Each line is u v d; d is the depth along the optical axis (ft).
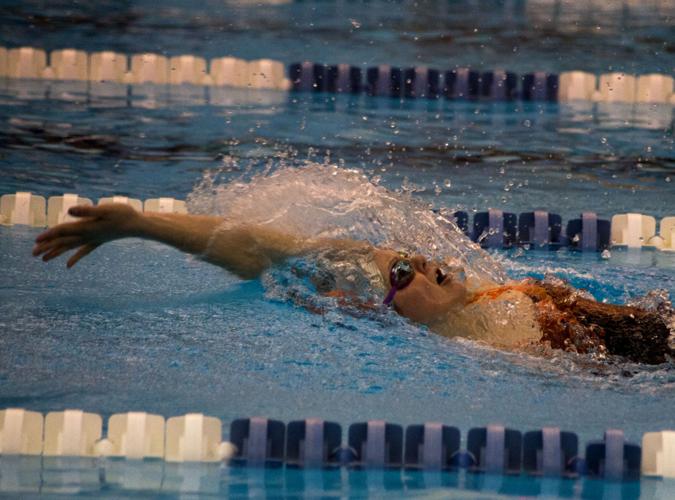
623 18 64.54
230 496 14.79
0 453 16.08
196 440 16.21
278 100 45.16
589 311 20.15
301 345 19.99
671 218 30.25
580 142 39.63
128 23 58.13
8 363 18.56
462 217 29.94
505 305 20.47
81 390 17.58
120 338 20.03
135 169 33.17
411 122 42.11
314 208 23.08
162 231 20.75
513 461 16.17
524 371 19.12
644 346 19.52
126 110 41.60
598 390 18.39
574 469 16.11
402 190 32.24
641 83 47.73
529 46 55.42
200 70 47.67
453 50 54.13
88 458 16.05
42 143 35.86
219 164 34.06
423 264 21.49
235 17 62.34
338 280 21.70
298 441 16.26
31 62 46.98
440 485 15.48
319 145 37.29
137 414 16.40
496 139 39.70
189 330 20.56
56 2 63.46
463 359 19.54
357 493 15.08
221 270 24.75
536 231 29.66
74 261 20.04
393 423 16.65
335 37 56.90
